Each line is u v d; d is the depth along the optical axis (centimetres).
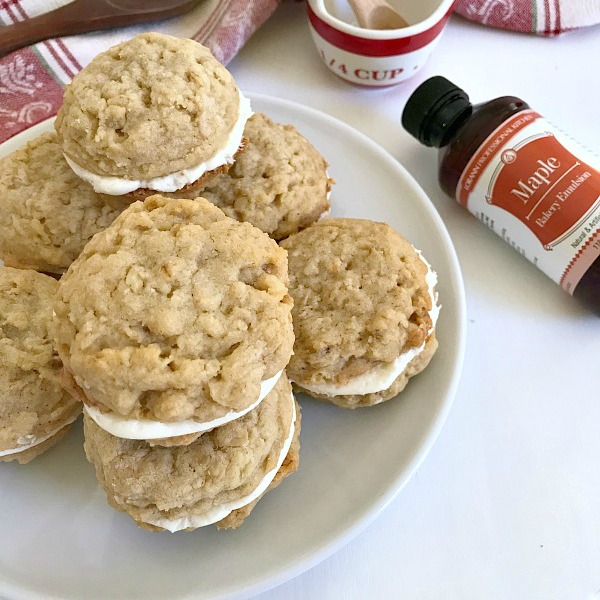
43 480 21
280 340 17
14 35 28
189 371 16
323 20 28
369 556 21
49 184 23
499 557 21
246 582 19
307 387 21
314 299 21
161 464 18
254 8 30
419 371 22
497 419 23
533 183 23
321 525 20
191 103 20
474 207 26
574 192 23
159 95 20
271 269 18
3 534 20
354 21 30
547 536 21
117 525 21
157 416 16
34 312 21
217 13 30
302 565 19
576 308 25
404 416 22
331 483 21
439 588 21
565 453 23
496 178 24
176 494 18
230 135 22
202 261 18
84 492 21
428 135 26
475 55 32
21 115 28
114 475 18
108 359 16
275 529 20
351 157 28
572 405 24
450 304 23
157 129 20
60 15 29
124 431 17
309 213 24
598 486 22
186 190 22
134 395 16
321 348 20
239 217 23
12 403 20
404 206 26
